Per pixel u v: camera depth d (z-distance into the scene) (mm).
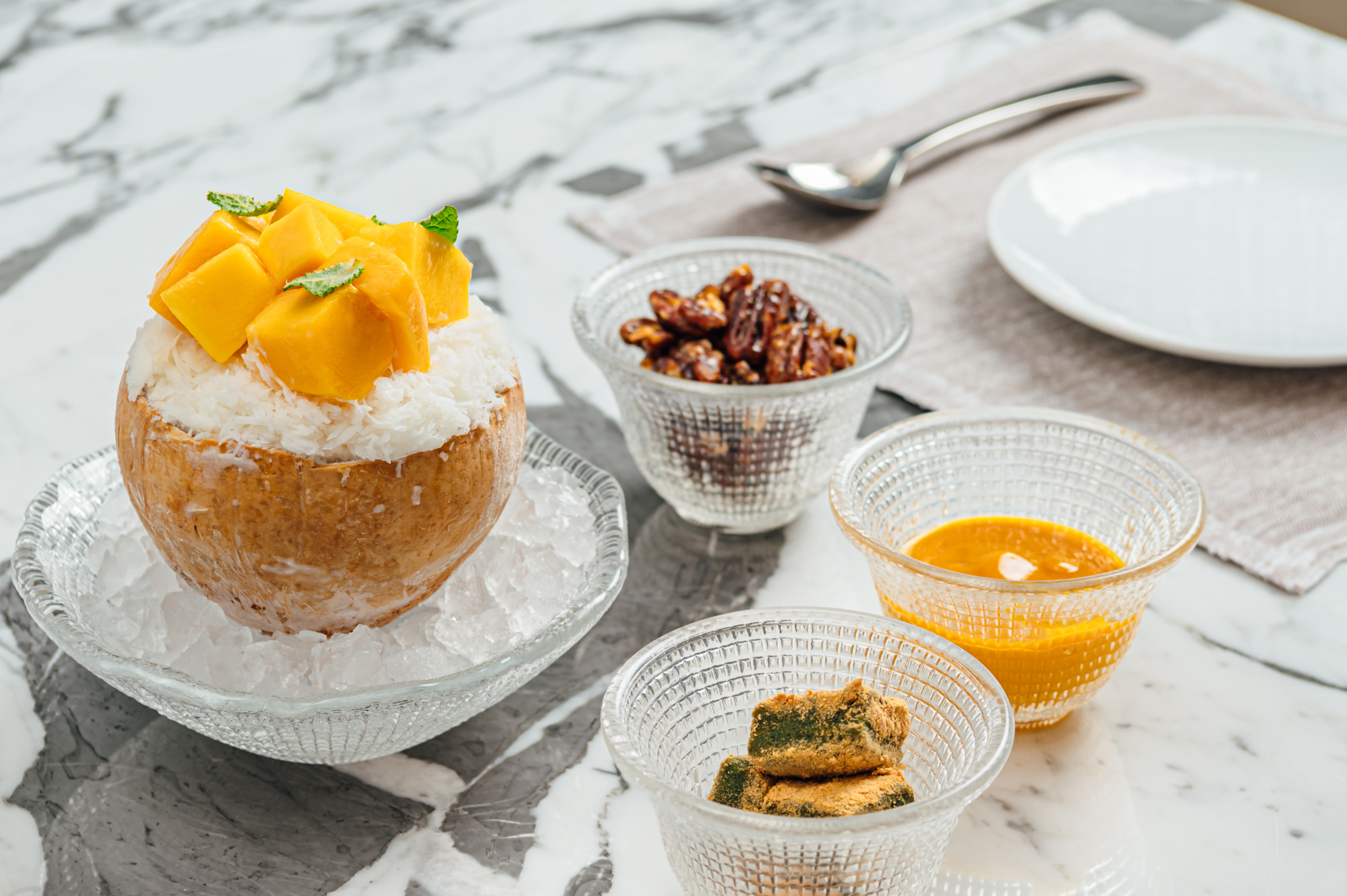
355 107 1258
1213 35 1330
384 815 767
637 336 877
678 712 754
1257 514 865
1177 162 1044
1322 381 938
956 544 817
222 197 775
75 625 763
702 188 1087
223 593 775
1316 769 778
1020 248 993
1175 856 753
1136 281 977
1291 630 825
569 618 761
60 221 1082
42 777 778
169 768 782
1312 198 1022
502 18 1467
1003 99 1186
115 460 841
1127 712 798
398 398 752
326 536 754
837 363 868
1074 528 827
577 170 1122
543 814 768
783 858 708
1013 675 774
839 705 727
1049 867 750
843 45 1357
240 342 752
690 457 855
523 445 799
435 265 773
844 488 792
